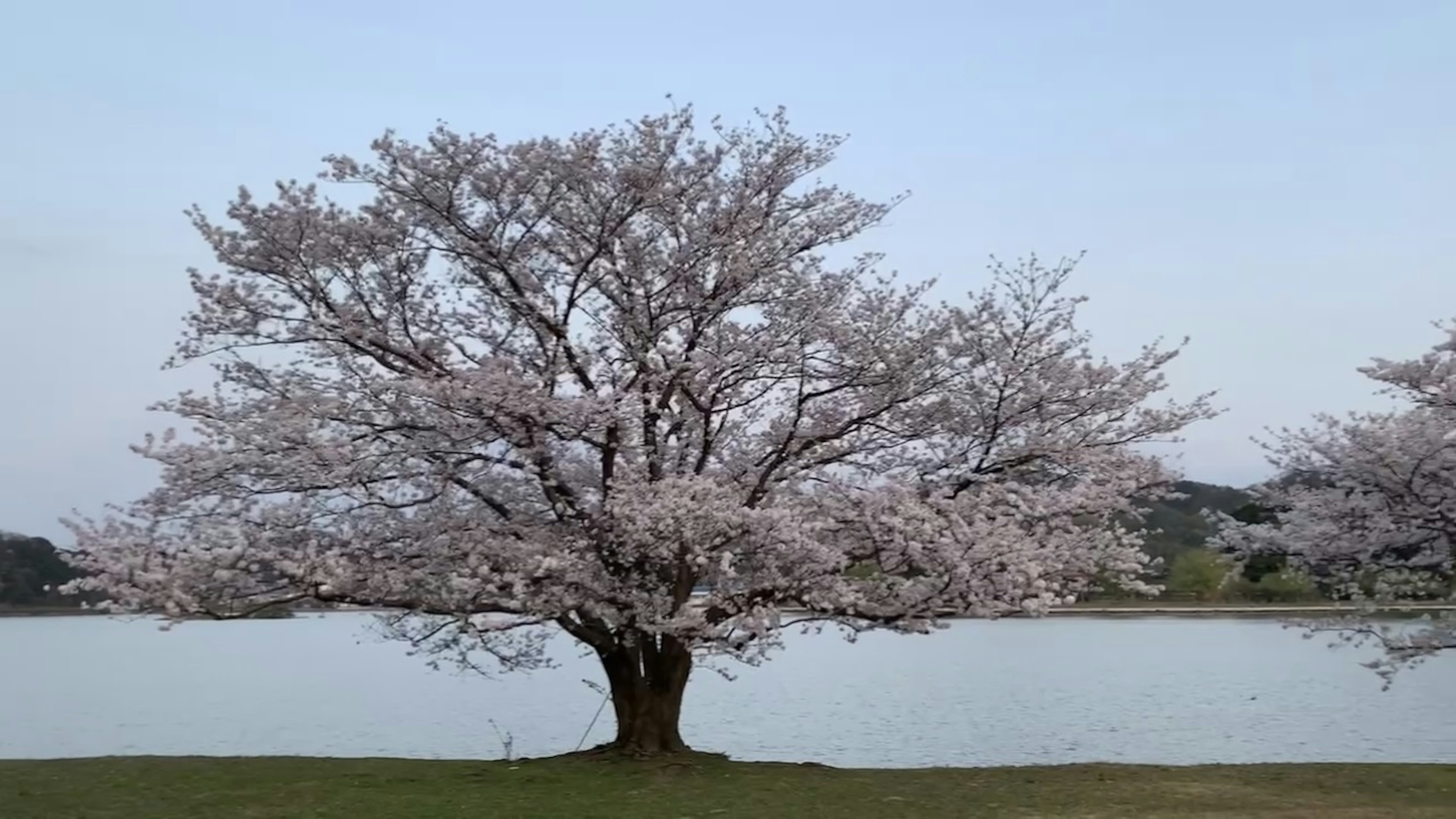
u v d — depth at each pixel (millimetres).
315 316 12359
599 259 12945
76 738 19938
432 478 12281
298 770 12648
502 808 10406
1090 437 13445
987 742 19422
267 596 11719
